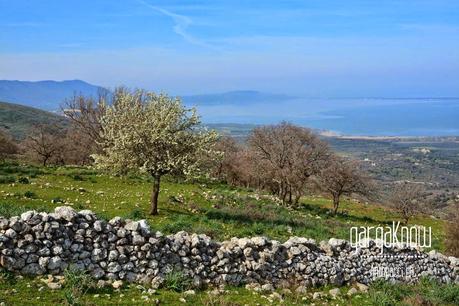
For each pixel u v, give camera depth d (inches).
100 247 576.1
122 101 1136.8
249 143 2335.1
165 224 909.2
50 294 495.5
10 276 513.3
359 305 658.8
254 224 1031.0
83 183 1334.9
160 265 605.0
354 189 2015.3
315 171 2000.5
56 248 548.1
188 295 570.6
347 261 769.6
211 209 1181.7
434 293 772.6
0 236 526.9
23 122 6363.2
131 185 1406.3
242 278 657.0
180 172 1075.3
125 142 1042.1
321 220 1473.9
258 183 2439.7
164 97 1131.3
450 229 1267.2
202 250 640.4
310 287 709.3
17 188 1103.0
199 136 1104.2
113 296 526.6
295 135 2206.0
